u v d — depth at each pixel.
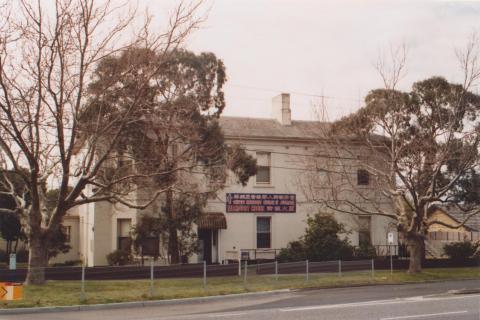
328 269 29.08
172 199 29.27
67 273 23.56
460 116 31.47
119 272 24.83
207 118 28.59
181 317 15.37
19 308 17.09
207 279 25.97
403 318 14.55
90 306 18.09
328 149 31.55
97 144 23.83
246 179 30.41
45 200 23.55
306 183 36.94
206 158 28.41
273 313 15.99
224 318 15.01
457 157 30.86
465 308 16.42
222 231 35.75
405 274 30.33
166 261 31.83
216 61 28.91
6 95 19.44
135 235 30.84
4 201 39.94
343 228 36.16
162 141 25.78
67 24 20.25
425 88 31.97
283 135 37.25
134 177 23.44
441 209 46.69
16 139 20.25
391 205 38.62
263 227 36.84
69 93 20.98
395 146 31.08
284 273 27.89
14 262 26.91
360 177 37.53
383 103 31.03
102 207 34.75
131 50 21.69
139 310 17.78
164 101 25.62
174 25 21.75
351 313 15.76
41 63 20.28
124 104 22.23
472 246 38.56
